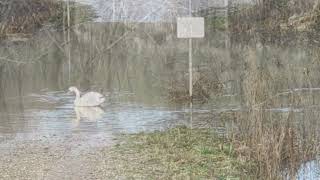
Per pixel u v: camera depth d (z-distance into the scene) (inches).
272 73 706.8
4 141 438.0
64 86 757.3
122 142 423.2
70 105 607.8
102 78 823.1
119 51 1195.9
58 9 1760.6
